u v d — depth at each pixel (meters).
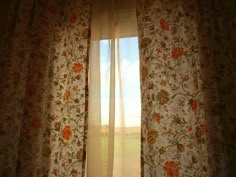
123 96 1.21
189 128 1.02
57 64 1.26
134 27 1.30
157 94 1.07
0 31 1.43
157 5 1.19
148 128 1.03
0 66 1.27
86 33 1.25
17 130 1.15
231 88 1.03
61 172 1.09
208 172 0.96
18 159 1.12
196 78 1.07
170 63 1.11
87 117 1.14
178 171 0.98
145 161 1.01
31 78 1.23
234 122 1.00
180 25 1.16
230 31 1.09
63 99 1.20
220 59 1.07
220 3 1.14
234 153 0.97
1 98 1.19
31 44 1.28
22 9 1.33
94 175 1.10
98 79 1.23
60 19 1.33
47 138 1.16
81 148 1.10
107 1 1.36
